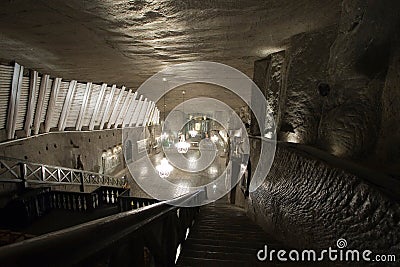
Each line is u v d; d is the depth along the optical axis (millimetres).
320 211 2658
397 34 2707
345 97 3656
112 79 10578
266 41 5695
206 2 3863
